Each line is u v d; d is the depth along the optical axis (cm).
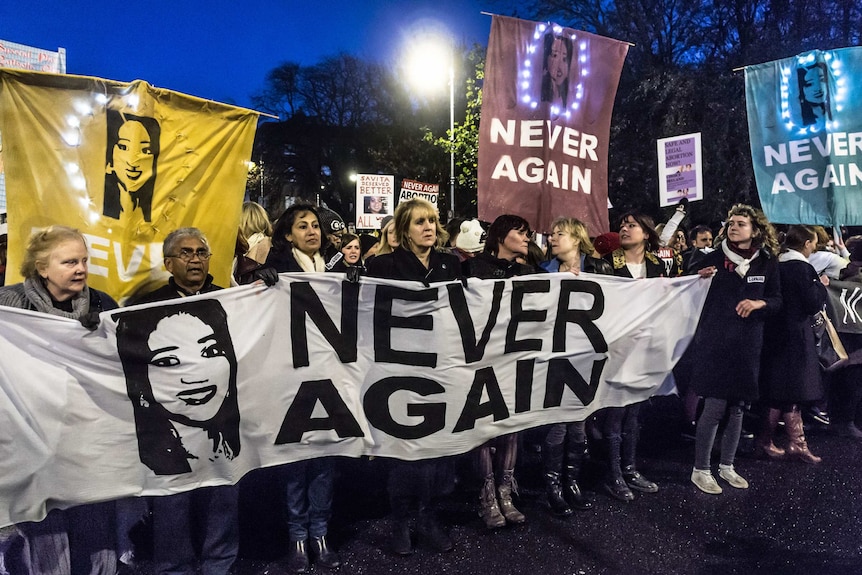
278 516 365
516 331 344
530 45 417
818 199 459
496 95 417
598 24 2000
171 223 326
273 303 294
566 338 357
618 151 1586
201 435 275
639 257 413
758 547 325
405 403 321
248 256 423
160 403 267
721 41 1784
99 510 265
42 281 254
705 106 1513
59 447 248
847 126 452
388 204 1113
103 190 309
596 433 457
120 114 310
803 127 461
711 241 711
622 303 371
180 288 288
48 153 299
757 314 379
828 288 505
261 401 291
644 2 1845
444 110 3284
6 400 238
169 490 268
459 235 438
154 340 265
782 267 416
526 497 387
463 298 330
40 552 254
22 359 242
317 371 304
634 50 1867
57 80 298
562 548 324
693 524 350
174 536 270
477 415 336
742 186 1458
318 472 308
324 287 304
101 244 310
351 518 363
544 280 349
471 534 341
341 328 308
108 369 257
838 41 1589
